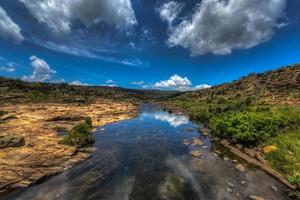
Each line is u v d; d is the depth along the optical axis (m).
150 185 14.66
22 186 13.70
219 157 20.58
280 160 18.27
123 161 18.98
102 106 65.12
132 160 19.31
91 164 18.02
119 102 97.62
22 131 25.61
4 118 32.22
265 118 26.78
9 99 59.69
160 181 15.29
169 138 27.86
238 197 13.32
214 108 46.66
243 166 18.27
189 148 23.41
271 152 19.70
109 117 44.22
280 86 78.44
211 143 25.78
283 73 87.25
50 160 17.45
